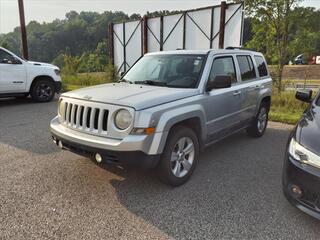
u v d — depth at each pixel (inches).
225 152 204.4
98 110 135.0
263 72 241.3
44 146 209.3
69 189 145.7
